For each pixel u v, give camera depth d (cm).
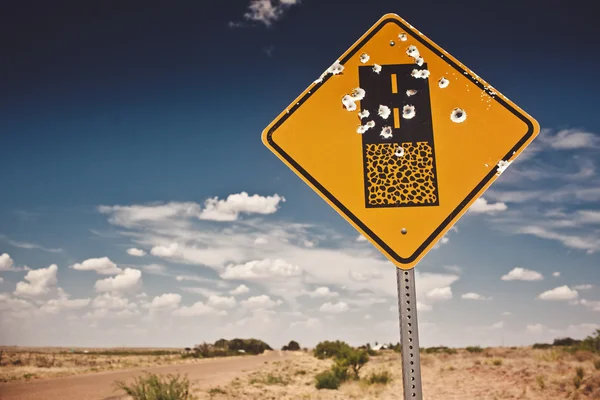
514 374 1345
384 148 224
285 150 227
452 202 217
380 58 236
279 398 1230
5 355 3766
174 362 3588
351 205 219
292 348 9038
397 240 214
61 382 1560
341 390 1395
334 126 228
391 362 2334
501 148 222
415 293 206
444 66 233
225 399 1172
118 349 10581
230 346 6825
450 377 1477
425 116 227
